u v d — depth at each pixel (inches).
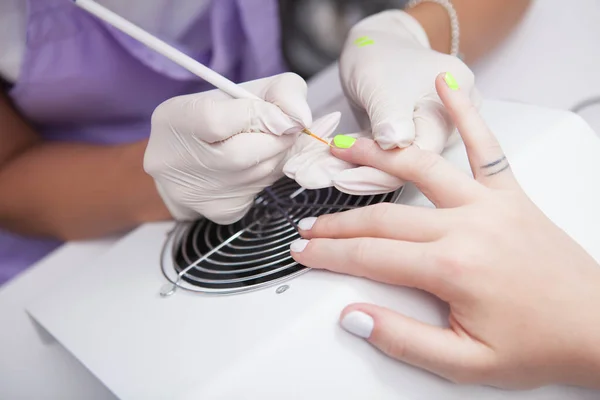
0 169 34.1
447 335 17.3
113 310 22.1
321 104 32.1
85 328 21.8
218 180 21.4
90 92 33.5
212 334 18.8
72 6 30.2
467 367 17.0
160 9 35.0
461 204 18.5
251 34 35.9
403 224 18.4
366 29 28.3
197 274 22.3
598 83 30.7
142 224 28.0
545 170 21.8
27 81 32.0
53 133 38.1
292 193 26.0
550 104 30.6
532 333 16.8
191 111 19.8
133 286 23.1
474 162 19.8
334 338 17.6
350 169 19.8
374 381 17.3
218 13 34.2
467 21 33.9
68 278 25.4
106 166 30.0
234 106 19.5
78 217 29.4
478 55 34.8
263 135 19.8
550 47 33.3
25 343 25.8
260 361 17.1
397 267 17.6
